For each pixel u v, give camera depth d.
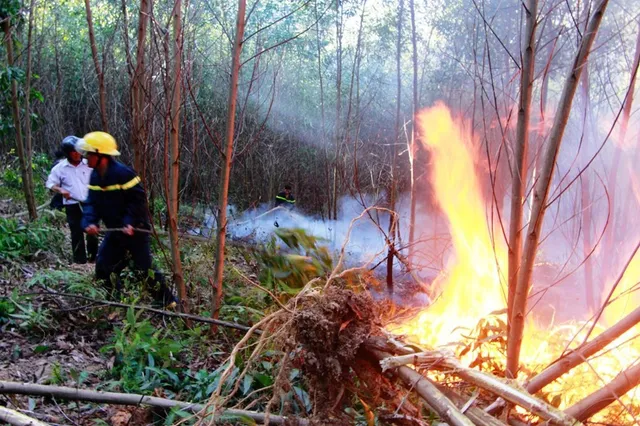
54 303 4.54
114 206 4.71
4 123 7.54
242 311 4.38
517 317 2.50
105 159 4.65
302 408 3.03
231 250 6.76
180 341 4.07
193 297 5.19
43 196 9.80
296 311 2.58
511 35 6.81
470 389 2.50
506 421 2.29
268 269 5.21
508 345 2.56
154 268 4.99
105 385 3.40
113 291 4.73
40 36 12.13
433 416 2.72
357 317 2.56
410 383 2.33
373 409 2.60
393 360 2.35
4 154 11.45
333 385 2.59
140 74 4.95
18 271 5.34
